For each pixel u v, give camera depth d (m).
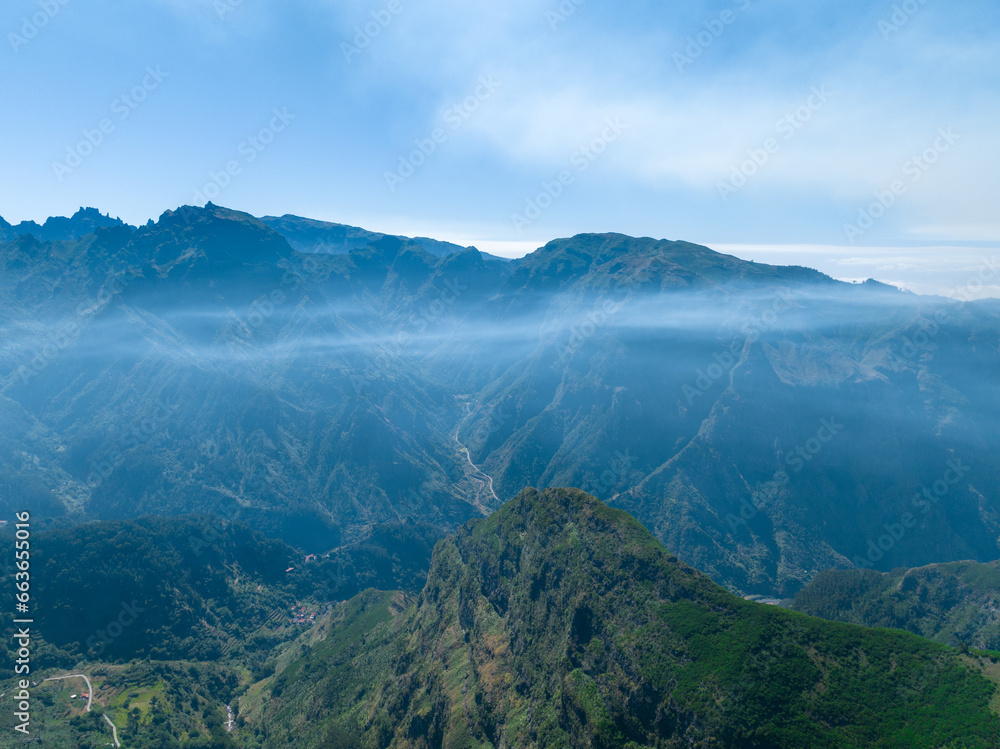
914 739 78.81
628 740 91.12
